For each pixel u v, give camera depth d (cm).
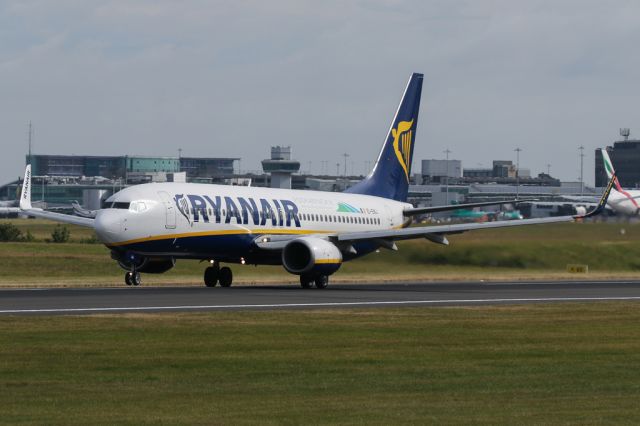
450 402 5816
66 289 14262
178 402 5772
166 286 15588
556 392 6159
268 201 16525
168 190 15100
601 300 13012
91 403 5731
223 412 5500
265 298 12612
